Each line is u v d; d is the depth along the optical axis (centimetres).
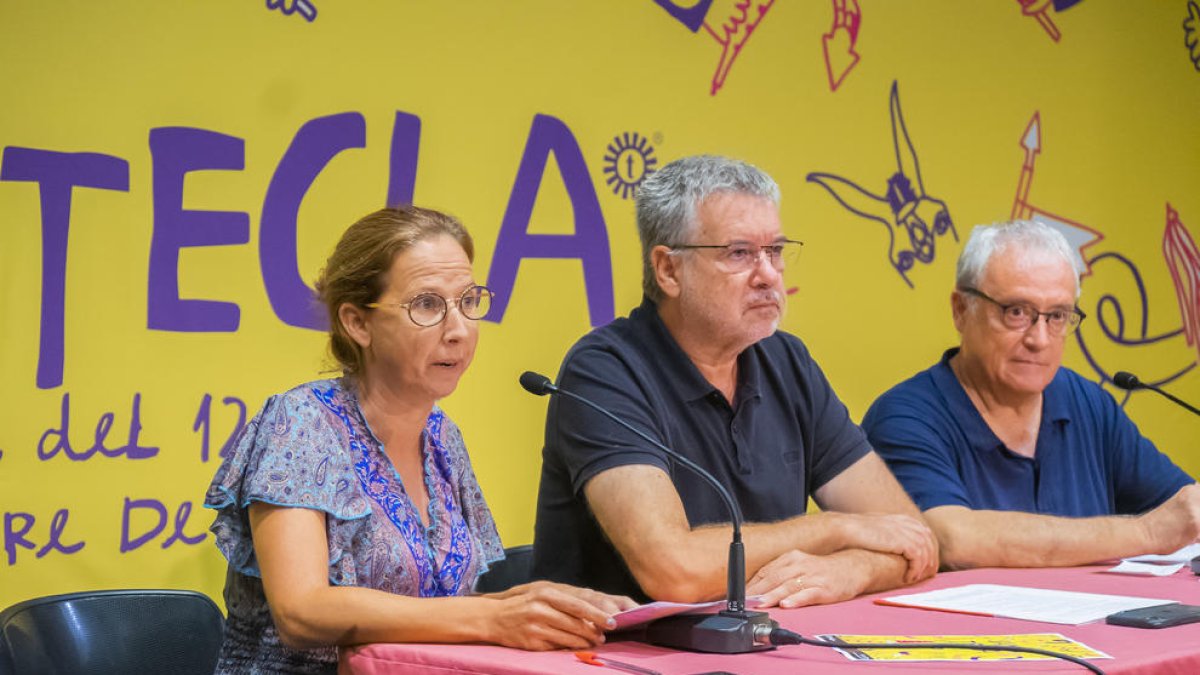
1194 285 415
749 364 221
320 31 281
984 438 259
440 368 182
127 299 261
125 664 209
